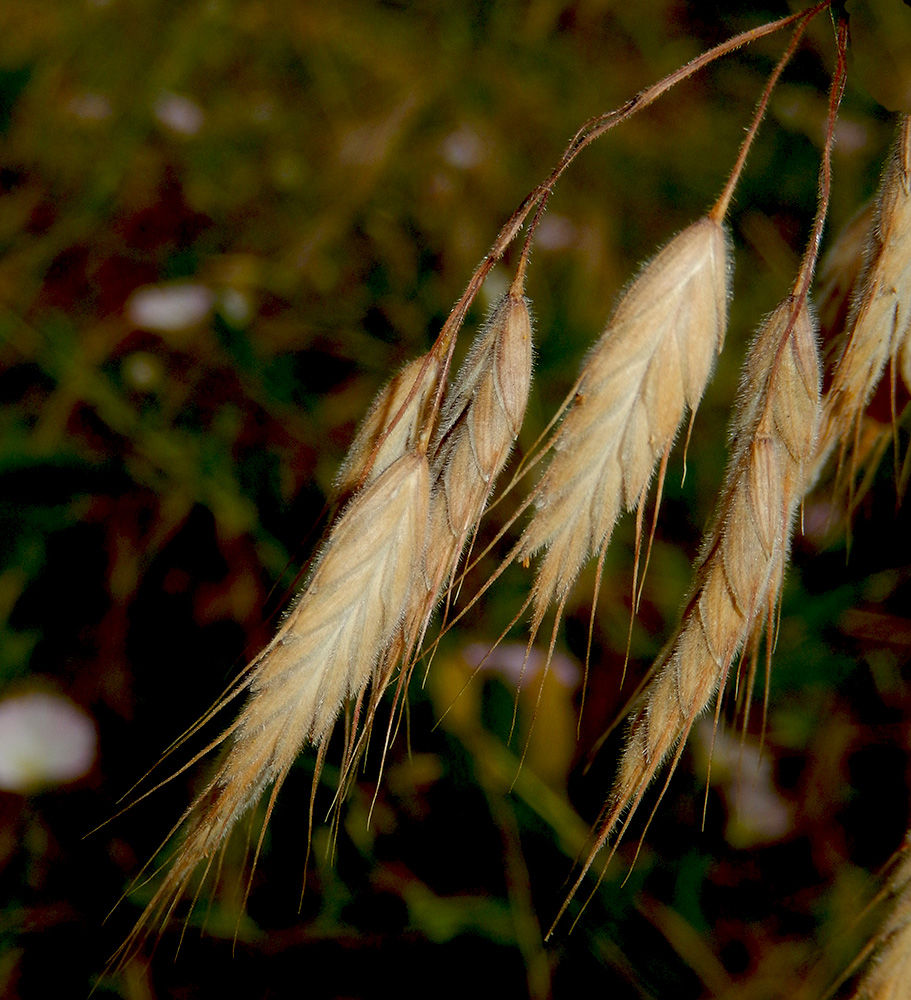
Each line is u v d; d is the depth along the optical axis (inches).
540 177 15.2
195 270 13.7
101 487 11.1
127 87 15.8
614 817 7.1
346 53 16.6
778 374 7.0
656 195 15.1
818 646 10.4
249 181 15.2
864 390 7.3
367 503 7.0
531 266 14.1
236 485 11.3
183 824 9.4
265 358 12.7
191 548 11.2
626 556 11.2
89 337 12.7
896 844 9.5
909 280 7.2
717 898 9.4
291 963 9.1
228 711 10.1
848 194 14.8
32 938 9.1
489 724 9.6
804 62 15.9
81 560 11.0
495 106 16.0
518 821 9.4
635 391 6.9
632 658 10.4
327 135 15.7
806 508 10.3
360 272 14.2
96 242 13.7
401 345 13.3
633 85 16.4
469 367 7.2
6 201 14.3
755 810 9.7
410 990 9.1
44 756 9.3
